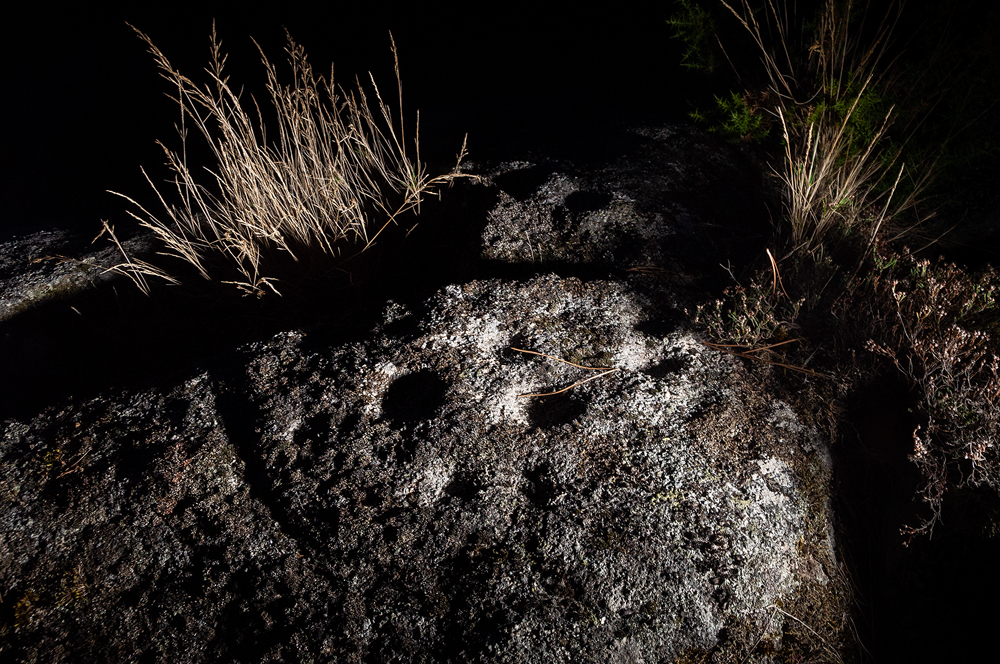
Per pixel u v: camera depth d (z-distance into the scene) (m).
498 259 0.89
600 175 1.01
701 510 0.63
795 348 0.80
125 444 0.69
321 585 0.59
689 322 0.81
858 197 1.01
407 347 0.75
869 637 0.65
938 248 1.03
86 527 0.63
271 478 0.65
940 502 0.66
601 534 0.61
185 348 0.94
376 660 0.56
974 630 0.63
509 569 0.59
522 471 0.66
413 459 0.66
